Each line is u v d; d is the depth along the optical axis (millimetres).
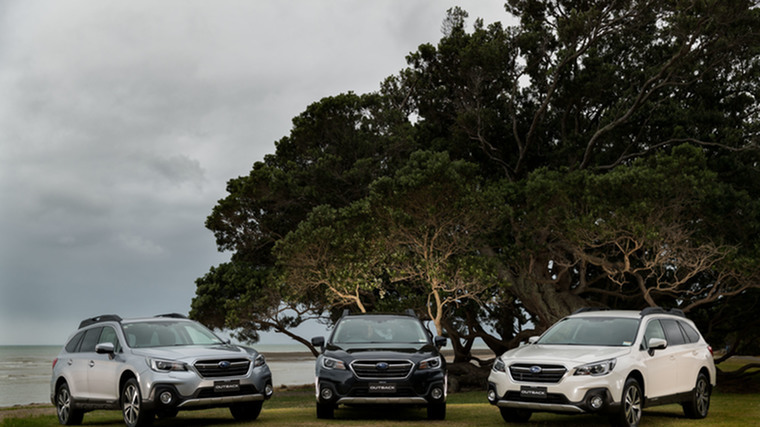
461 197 24453
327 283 26141
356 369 11539
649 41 34812
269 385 11930
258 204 35125
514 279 29875
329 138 36031
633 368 10273
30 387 55531
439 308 25234
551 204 25422
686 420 11969
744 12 27109
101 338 12609
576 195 24984
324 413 12078
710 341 34562
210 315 35438
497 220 26000
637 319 11336
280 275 27781
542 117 35562
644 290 24906
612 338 11117
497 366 10734
